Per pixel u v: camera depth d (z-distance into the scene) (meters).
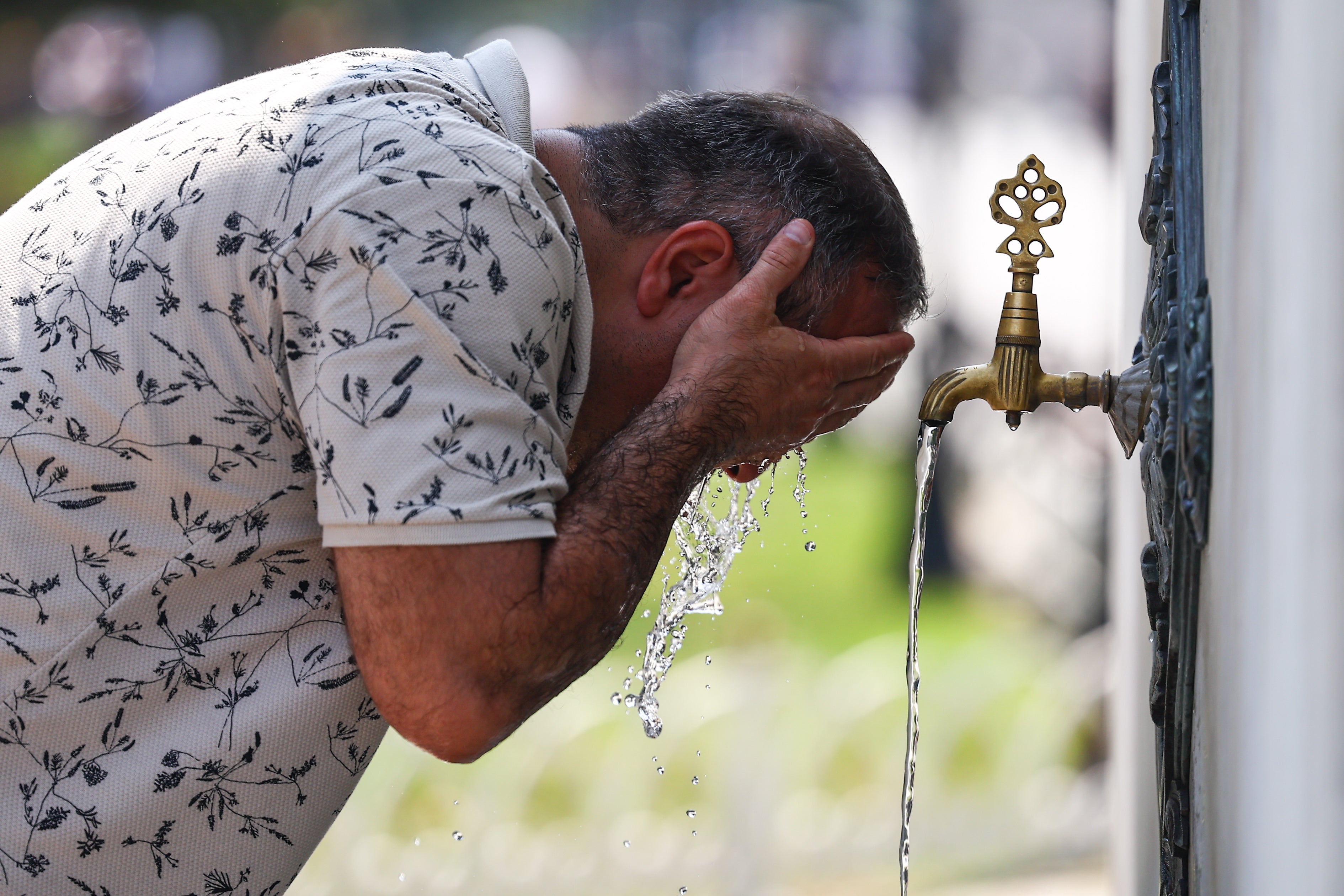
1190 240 4.15
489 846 15.23
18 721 5.15
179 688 5.23
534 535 4.82
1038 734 17.91
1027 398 5.19
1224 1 3.74
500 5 42.06
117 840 5.24
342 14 40.09
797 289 5.75
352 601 4.89
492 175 4.98
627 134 5.96
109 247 5.16
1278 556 3.03
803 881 16.31
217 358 5.03
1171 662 4.41
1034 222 5.15
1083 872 16.97
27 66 36.03
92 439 5.07
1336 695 2.68
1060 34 34.62
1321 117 2.75
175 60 36.44
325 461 4.79
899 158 34.56
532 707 5.09
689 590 6.88
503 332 4.88
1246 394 3.36
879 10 35.97
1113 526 8.21
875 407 33.94
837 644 23.33
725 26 39.94
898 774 17.42
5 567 5.11
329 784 5.47
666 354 5.82
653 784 16.11
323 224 4.84
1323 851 2.74
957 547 27.91
